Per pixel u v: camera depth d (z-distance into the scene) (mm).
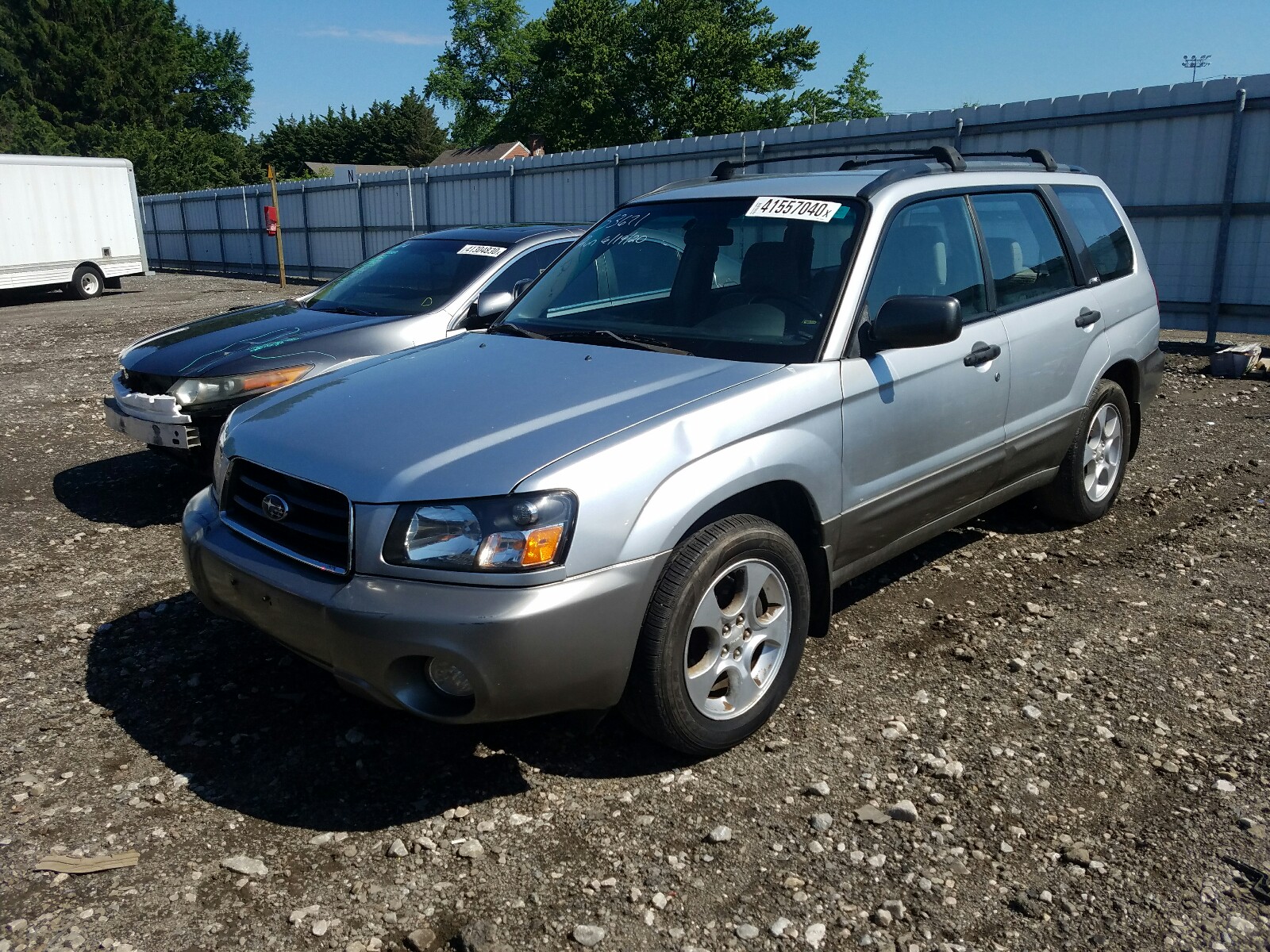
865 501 3570
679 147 16516
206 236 32156
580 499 2725
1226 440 7168
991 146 12430
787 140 14758
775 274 3736
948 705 3480
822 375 3354
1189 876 2596
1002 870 2637
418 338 5887
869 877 2623
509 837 2811
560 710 2826
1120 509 5621
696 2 47250
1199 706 3439
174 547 5281
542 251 6590
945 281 4027
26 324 16984
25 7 61875
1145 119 11031
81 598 4562
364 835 2826
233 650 3994
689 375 3287
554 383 3291
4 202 20469
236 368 5504
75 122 61125
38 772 3137
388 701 2775
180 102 66750
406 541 2717
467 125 75438
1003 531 5297
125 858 2715
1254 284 10695
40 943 2404
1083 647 3900
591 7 47594
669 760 3191
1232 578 4570
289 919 2492
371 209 24750
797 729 3350
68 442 7777
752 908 2518
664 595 2908
